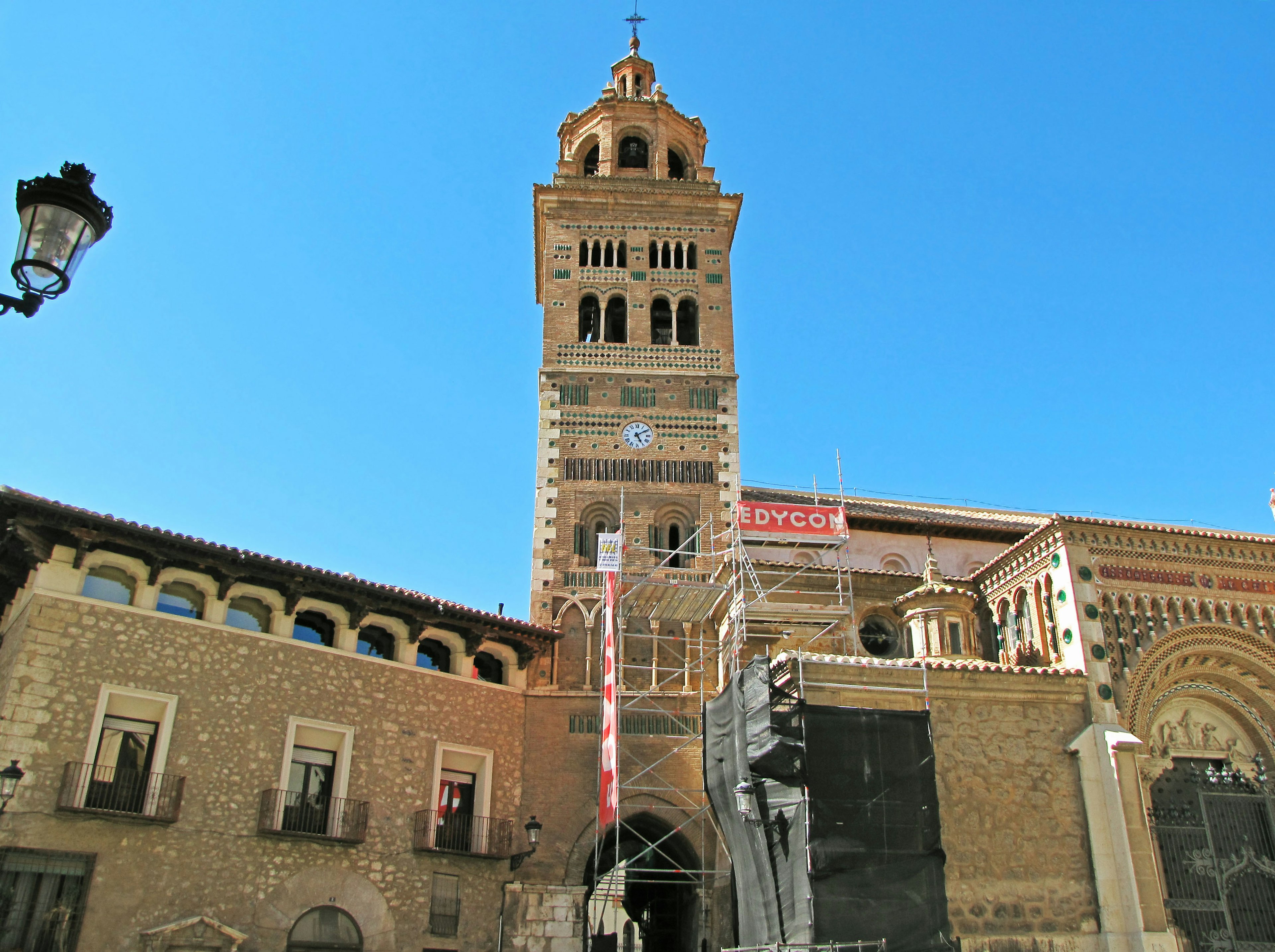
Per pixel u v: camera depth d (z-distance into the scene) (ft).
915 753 108.58
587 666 141.08
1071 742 116.47
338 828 112.47
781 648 143.95
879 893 101.81
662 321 175.32
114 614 105.29
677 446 160.76
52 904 93.61
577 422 160.97
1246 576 132.46
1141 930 106.32
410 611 125.49
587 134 191.83
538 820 128.26
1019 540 169.37
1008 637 141.79
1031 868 110.11
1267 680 128.06
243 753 109.09
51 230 36.70
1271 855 121.39
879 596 152.76
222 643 111.65
